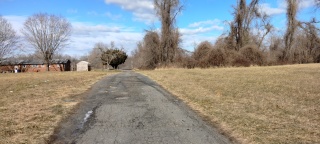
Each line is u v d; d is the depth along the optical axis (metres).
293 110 7.60
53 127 6.35
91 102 9.85
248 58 39.78
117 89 13.95
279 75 18.31
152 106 9.01
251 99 9.52
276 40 48.44
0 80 20.77
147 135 5.71
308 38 44.56
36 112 7.88
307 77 16.22
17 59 85.31
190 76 21.02
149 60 49.75
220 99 9.82
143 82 18.19
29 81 19.12
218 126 6.38
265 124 6.34
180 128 6.25
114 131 6.03
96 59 104.50
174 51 47.81
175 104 9.35
